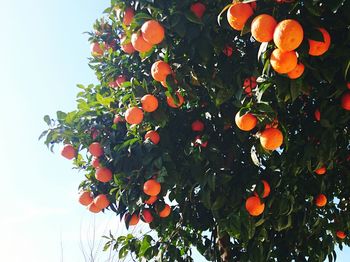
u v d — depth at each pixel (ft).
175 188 15.01
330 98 12.60
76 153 15.65
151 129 14.37
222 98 13.15
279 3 10.73
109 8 16.46
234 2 11.00
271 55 10.50
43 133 15.40
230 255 15.55
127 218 14.97
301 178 14.38
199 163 13.83
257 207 12.94
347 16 11.08
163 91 13.79
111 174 14.76
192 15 12.17
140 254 16.21
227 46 13.29
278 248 15.52
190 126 15.15
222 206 13.73
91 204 15.48
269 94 12.32
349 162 14.89
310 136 13.39
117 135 14.90
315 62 11.34
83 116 15.25
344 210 16.48
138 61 15.69
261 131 12.13
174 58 12.97
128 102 15.26
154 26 11.93
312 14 10.55
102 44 18.13
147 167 13.58
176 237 16.97
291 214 14.93
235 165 14.89
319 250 15.51
